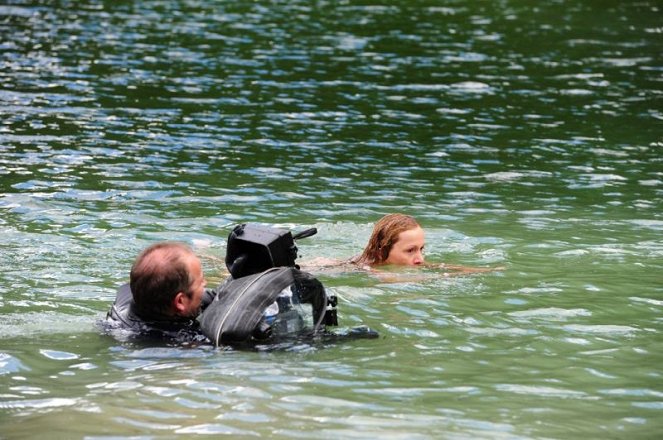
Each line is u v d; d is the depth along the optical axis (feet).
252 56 249.96
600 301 89.92
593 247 110.42
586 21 319.68
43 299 87.76
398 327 81.41
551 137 178.40
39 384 67.72
